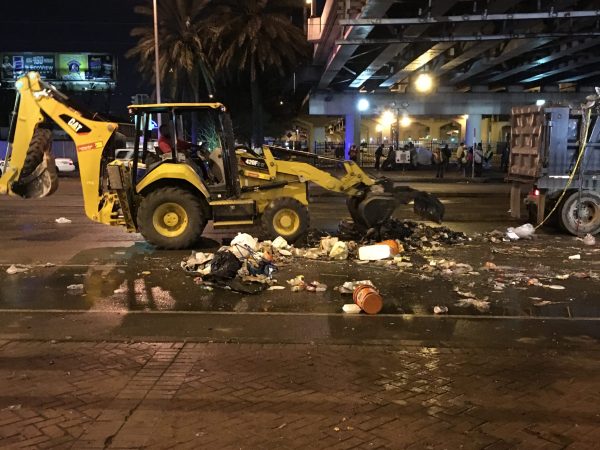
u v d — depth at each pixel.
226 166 10.45
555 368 4.97
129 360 5.13
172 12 36.12
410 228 11.68
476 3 18.39
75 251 10.32
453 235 11.60
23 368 4.94
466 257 9.80
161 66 37.16
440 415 4.07
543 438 3.75
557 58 29.30
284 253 9.63
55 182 11.01
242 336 5.80
